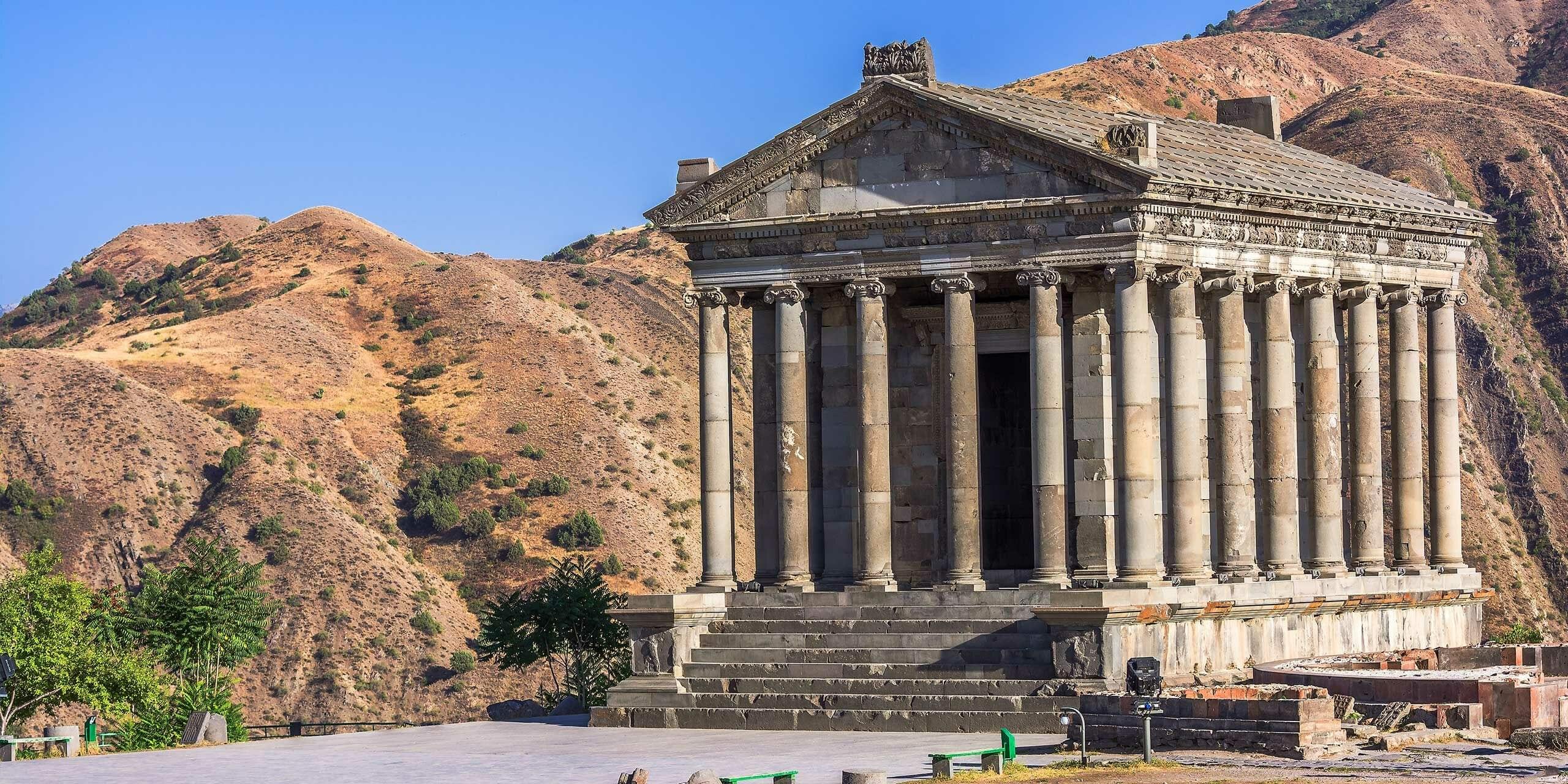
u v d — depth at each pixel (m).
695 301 69.81
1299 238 70.81
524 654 84.00
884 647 63.62
